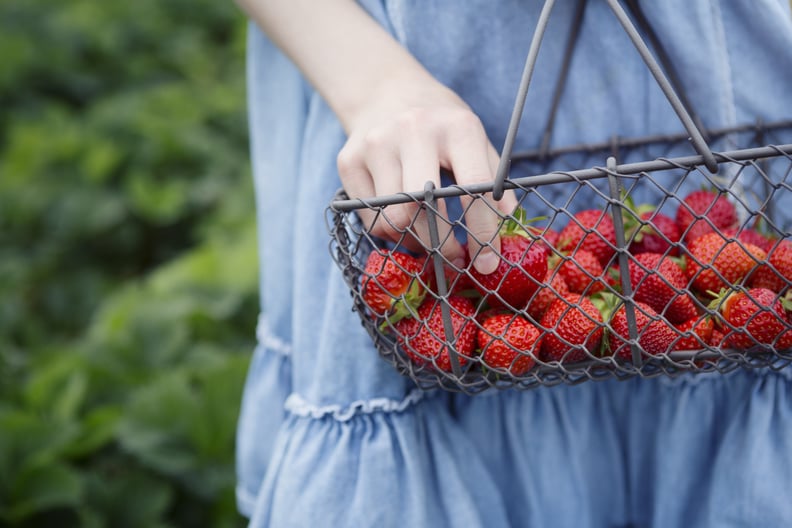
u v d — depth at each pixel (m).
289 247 1.12
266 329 1.19
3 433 1.90
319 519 0.96
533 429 1.04
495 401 1.05
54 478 1.83
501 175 0.76
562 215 1.04
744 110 0.98
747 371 1.01
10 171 3.39
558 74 1.00
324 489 0.96
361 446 0.96
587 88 1.00
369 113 0.90
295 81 1.10
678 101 0.77
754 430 0.96
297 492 0.97
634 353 0.81
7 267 2.93
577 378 0.91
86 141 3.54
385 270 0.86
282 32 0.98
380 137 0.86
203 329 2.43
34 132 3.55
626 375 0.86
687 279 0.92
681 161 0.78
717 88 0.97
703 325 0.86
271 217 1.14
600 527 1.11
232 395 2.00
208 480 1.92
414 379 0.87
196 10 5.12
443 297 0.81
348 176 0.89
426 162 0.83
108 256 3.31
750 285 0.90
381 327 0.87
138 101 3.90
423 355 0.87
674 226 0.97
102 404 2.14
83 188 3.33
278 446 1.03
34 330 2.75
